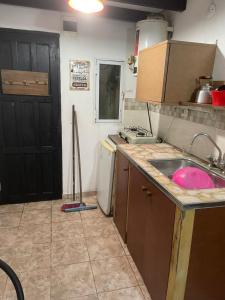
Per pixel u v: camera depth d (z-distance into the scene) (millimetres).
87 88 2820
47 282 1757
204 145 1952
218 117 1781
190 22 2131
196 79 1905
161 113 2674
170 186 1397
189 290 1340
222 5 1740
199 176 1612
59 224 2510
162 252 1433
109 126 3031
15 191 2898
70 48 2648
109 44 2760
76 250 2115
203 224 1240
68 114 2838
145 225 1694
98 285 1750
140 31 2457
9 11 2389
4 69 2506
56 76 2676
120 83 2928
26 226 2449
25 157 2826
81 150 3008
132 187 1944
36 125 2760
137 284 1771
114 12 2562
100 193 2834
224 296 1452
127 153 2070
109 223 2566
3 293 1644
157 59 1968
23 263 1932
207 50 1853
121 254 2086
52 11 2484
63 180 3045
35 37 2506
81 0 1613
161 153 2115
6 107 2619
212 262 1333
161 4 2141
